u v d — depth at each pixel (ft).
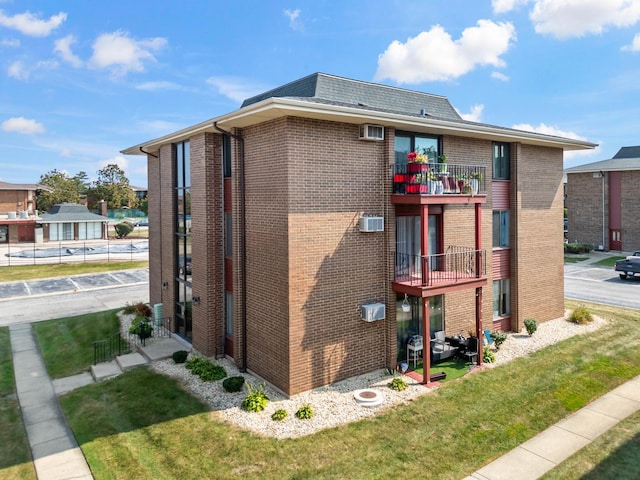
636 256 103.50
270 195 40.19
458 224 49.80
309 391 39.52
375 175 42.83
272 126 39.50
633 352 48.67
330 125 39.81
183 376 43.70
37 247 178.09
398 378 40.65
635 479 27.07
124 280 110.01
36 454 31.35
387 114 39.52
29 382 44.78
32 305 83.15
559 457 29.66
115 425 34.73
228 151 48.67
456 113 62.34
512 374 43.06
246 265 44.52
